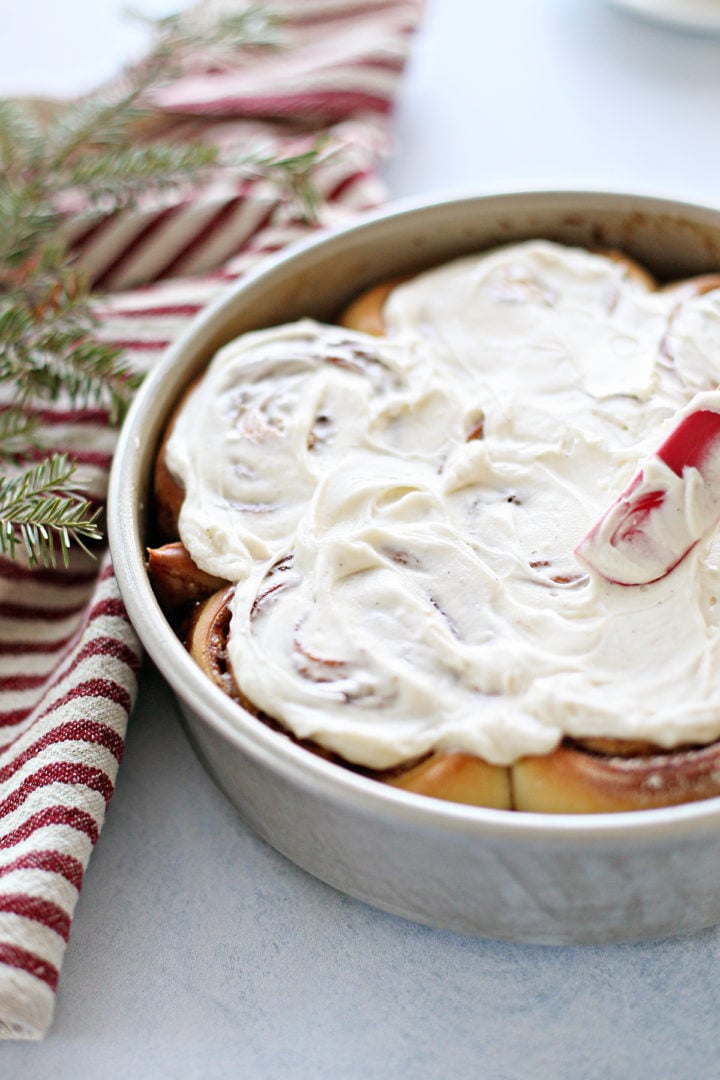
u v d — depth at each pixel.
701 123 0.82
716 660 0.55
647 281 0.68
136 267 0.75
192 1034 0.56
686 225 0.68
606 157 0.80
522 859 0.53
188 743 0.63
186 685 0.56
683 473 0.55
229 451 0.62
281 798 0.55
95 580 0.67
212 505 0.61
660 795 0.54
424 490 0.60
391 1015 0.57
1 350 0.68
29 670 0.64
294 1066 0.56
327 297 0.69
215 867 0.60
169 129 0.79
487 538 0.59
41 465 0.62
